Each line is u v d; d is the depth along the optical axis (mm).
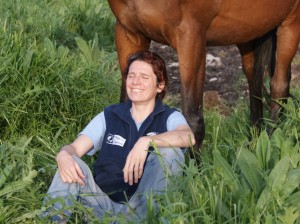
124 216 2996
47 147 3859
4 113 4078
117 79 5195
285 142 3410
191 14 3625
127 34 3830
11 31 5070
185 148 3326
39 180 3496
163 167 3061
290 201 2990
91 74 4703
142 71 3217
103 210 3139
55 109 4250
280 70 4352
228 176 3096
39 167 3648
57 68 4445
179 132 3160
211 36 3943
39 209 3127
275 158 3324
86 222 3111
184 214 2801
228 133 4328
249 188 3131
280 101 4281
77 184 3104
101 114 3305
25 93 4156
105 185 3232
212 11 3752
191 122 3719
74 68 4688
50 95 4238
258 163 3240
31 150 3635
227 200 3025
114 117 3279
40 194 3244
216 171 3164
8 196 3207
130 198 3219
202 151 3850
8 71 4223
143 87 3211
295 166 3305
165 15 3592
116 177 3225
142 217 3057
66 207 2980
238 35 4031
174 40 3668
